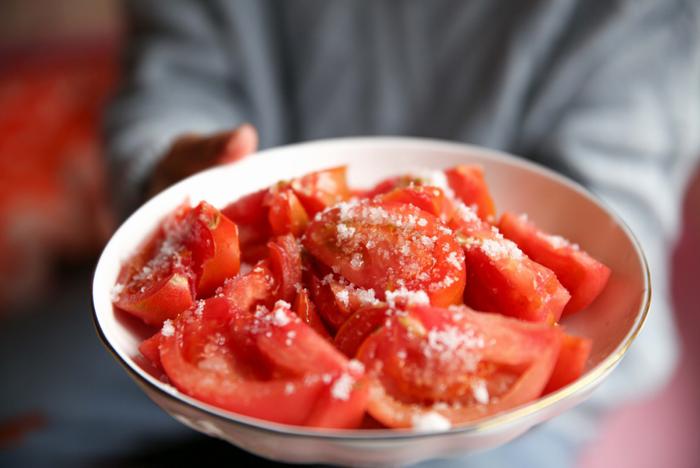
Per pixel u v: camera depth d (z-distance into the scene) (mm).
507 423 320
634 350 661
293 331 341
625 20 719
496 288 370
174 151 542
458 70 774
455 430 315
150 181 624
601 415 680
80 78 1276
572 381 345
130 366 343
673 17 734
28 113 1207
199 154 516
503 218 414
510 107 762
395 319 338
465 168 424
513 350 337
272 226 412
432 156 468
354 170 468
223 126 788
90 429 667
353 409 322
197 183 435
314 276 378
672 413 785
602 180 689
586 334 392
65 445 650
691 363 829
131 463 629
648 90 729
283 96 858
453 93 778
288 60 842
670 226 733
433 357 333
